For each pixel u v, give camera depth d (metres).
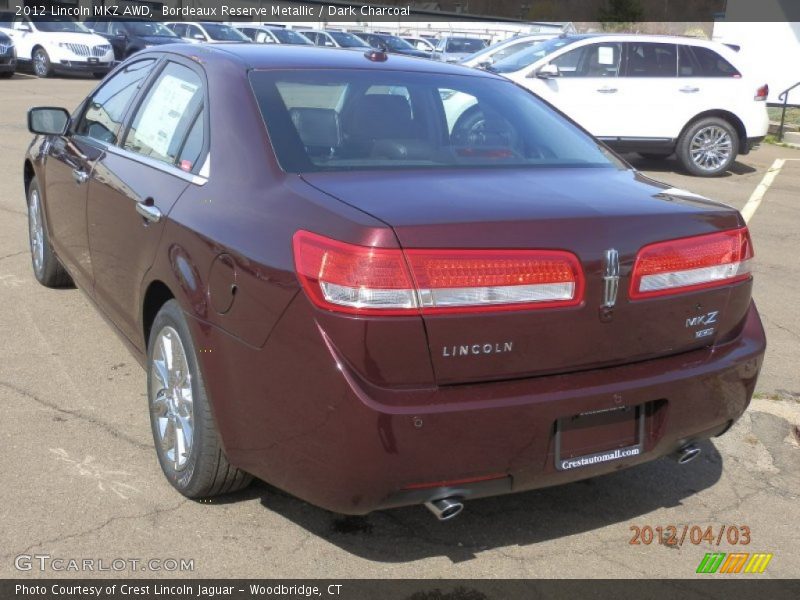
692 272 3.02
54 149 5.12
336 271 2.64
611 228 2.86
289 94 3.50
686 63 12.45
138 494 3.44
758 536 3.41
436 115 3.71
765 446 4.17
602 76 12.31
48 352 4.78
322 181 3.07
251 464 2.97
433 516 3.42
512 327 2.72
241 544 3.16
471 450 2.70
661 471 3.89
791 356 5.34
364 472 2.64
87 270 4.52
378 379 2.63
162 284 3.48
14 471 3.54
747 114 12.46
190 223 3.24
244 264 2.89
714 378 3.08
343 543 3.21
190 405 3.28
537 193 3.08
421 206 2.82
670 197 3.24
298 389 2.72
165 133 3.86
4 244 6.89
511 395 2.73
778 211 10.02
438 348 2.66
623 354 2.94
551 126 3.96
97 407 4.16
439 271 2.64
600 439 2.95
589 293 2.81
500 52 14.78
